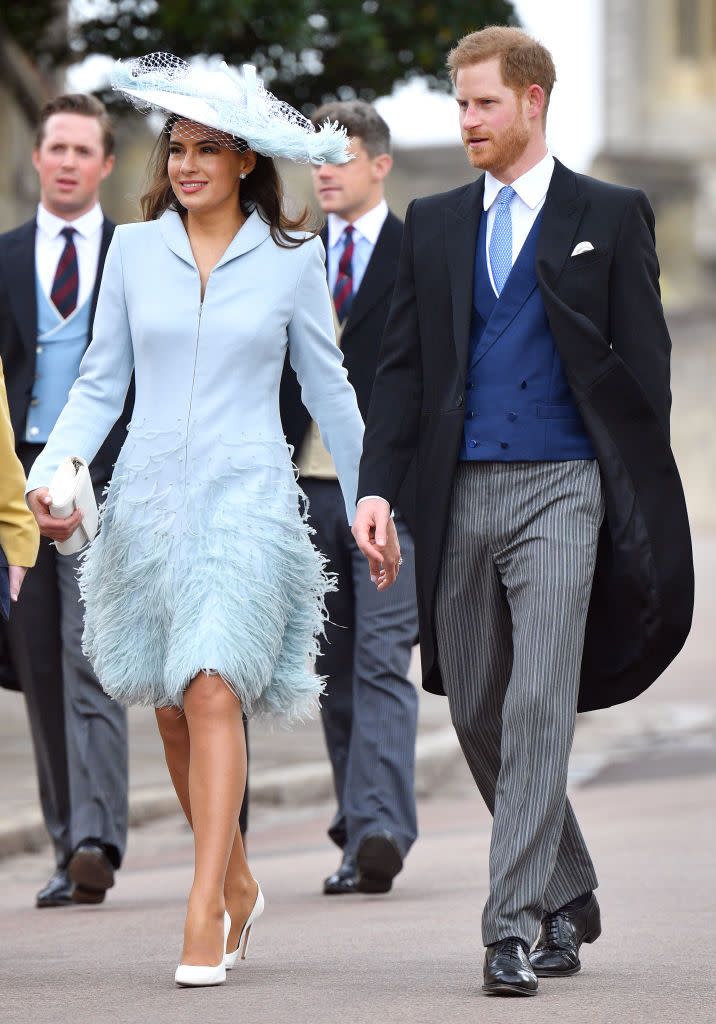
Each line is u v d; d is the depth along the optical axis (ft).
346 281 83.10
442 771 141.59
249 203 58.75
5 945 67.92
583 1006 52.03
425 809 124.57
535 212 56.18
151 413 57.47
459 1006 52.19
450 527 56.13
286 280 57.98
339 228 83.76
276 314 57.67
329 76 156.35
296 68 156.04
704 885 79.97
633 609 54.85
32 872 94.73
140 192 60.54
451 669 56.95
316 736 155.63
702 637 290.35
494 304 55.93
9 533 57.72
